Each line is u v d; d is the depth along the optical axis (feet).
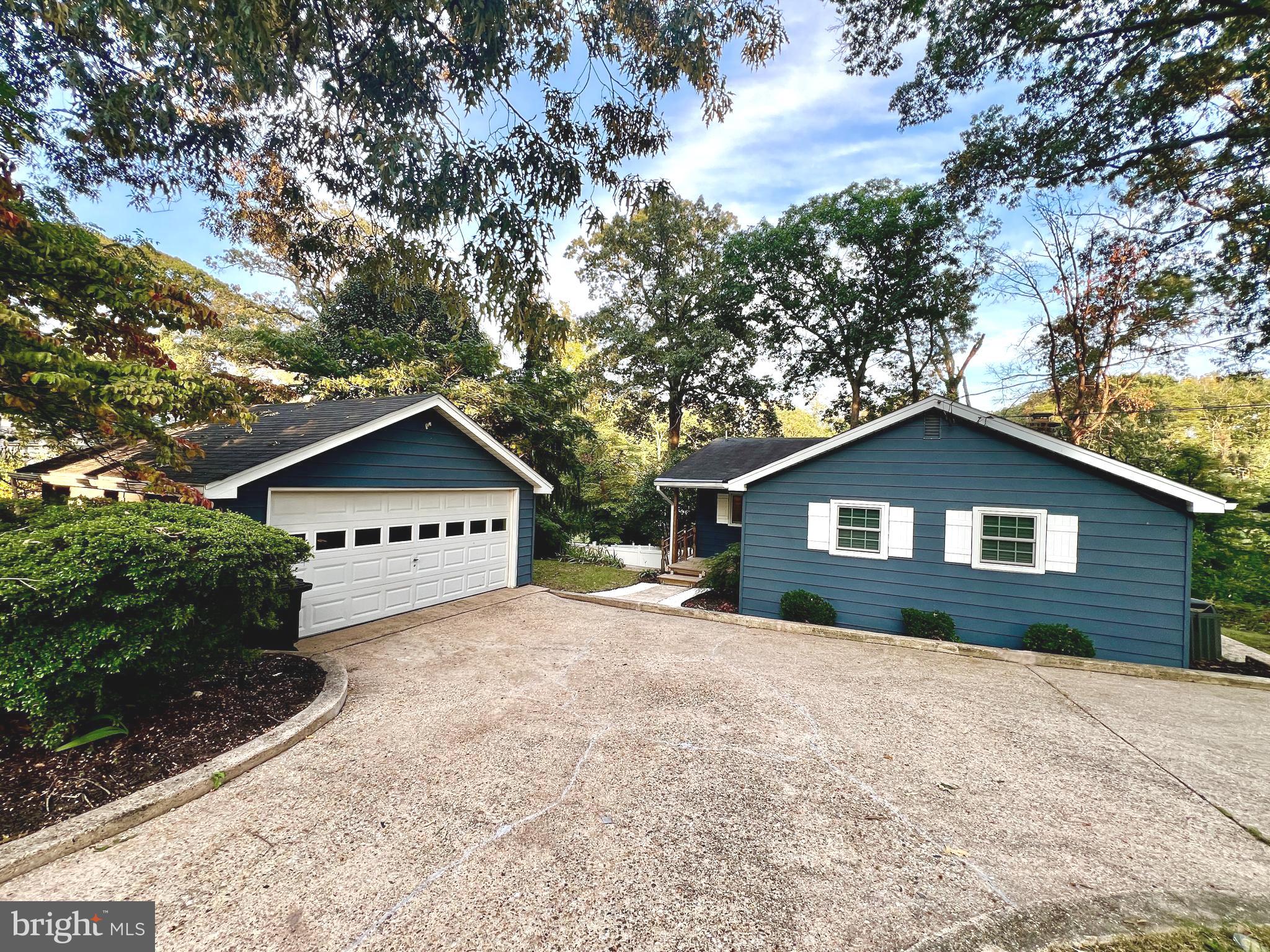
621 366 72.33
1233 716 14.87
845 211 63.05
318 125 18.53
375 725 12.85
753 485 29.58
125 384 12.59
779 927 6.83
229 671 14.66
